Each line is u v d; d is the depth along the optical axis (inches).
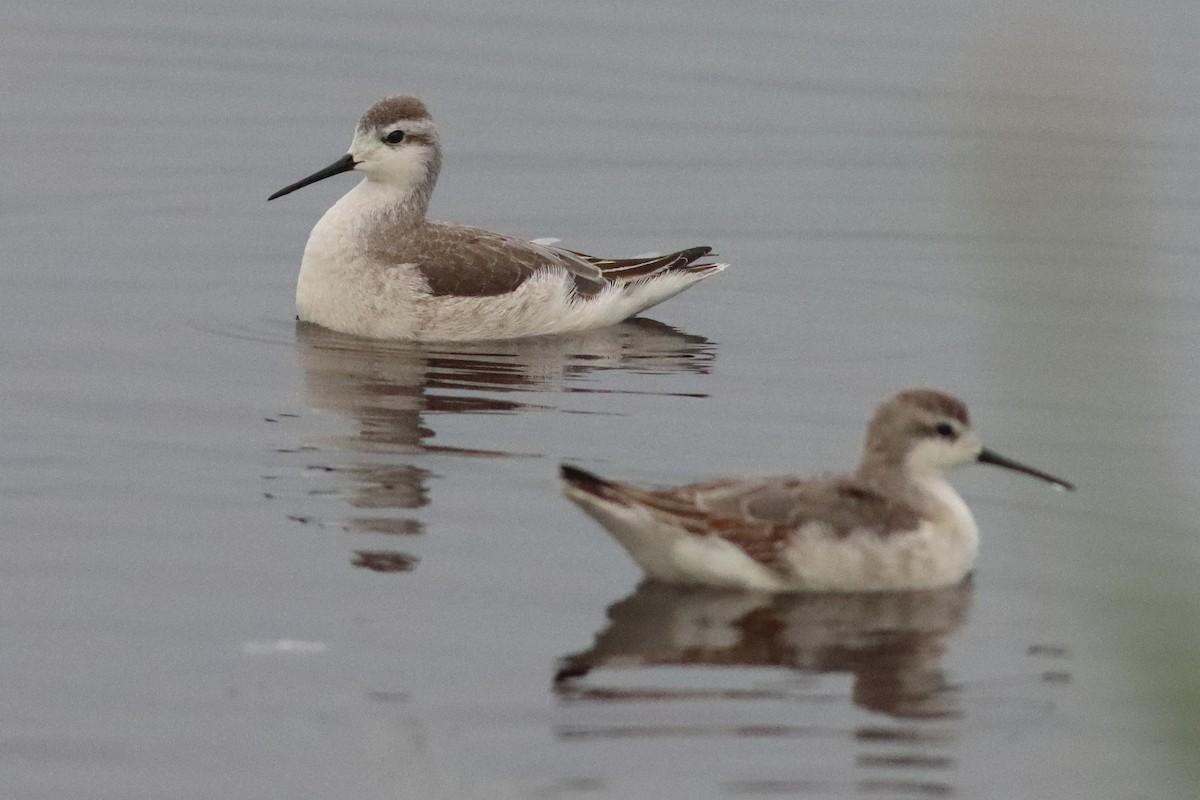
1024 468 541.3
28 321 759.7
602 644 485.7
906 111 1034.1
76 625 492.4
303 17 1161.4
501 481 596.7
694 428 658.2
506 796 415.8
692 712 452.4
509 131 1011.3
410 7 1178.0
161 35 1127.0
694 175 965.2
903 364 739.4
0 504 569.0
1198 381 717.9
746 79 1075.9
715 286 843.4
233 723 446.6
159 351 731.4
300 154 979.9
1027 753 437.4
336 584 517.7
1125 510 585.9
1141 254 865.5
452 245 778.8
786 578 518.3
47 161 952.9
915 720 451.5
